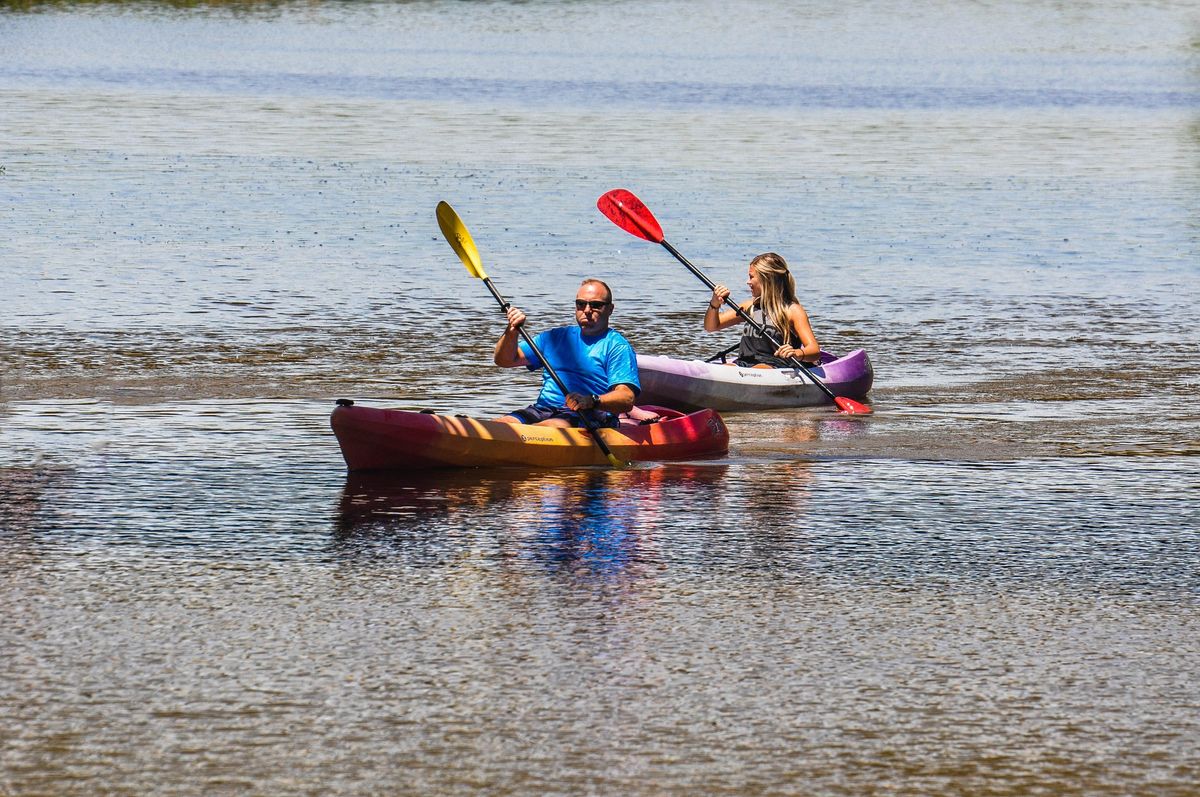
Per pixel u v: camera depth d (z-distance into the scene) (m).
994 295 68.31
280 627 24.89
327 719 21.11
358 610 25.84
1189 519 32.97
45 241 76.81
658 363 46.44
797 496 34.88
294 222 85.38
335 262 73.44
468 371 50.81
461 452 37.03
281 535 30.72
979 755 20.19
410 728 20.83
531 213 90.69
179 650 23.73
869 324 61.28
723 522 32.34
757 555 29.72
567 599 26.62
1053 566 29.19
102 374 48.62
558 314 62.34
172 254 74.31
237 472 36.34
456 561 28.98
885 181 108.81
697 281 71.62
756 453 40.12
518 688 22.30
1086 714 21.58
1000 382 50.44
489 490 35.03
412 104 156.88
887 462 38.94
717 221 89.25
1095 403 47.03
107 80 173.38
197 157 113.44
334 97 161.88
